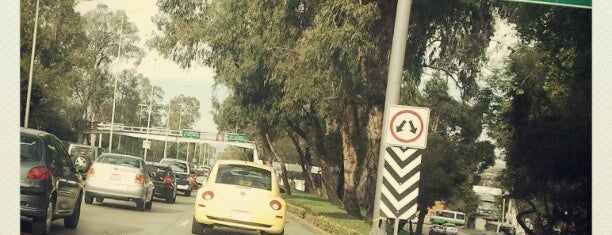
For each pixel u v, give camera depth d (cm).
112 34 6938
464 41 2852
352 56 2439
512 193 3412
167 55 3797
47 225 1280
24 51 5400
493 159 4859
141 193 2195
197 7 3794
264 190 1628
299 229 2433
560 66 2439
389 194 1476
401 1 1641
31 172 1228
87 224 1642
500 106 3741
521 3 2488
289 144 6391
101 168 2192
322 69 2639
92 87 7012
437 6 2508
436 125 4831
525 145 2955
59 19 5828
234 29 3098
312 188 6112
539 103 2992
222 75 3578
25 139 1267
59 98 6019
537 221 3644
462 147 4838
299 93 2806
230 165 1675
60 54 5962
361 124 3919
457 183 4691
